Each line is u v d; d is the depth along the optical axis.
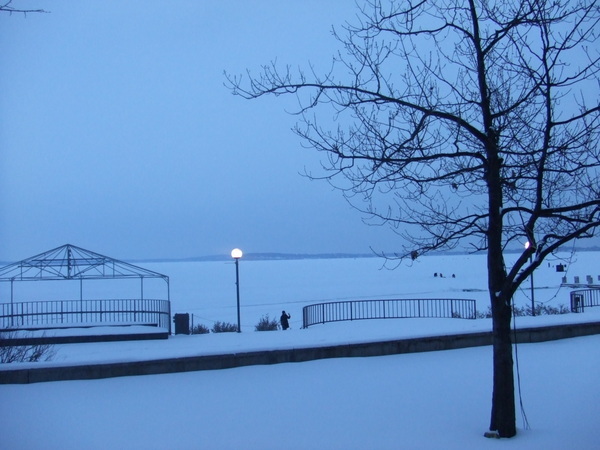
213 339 18.97
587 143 8.10
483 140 8.17
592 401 9.44
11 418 9.02
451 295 48.50
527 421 8.44
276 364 12.62
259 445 7.70
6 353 13.51
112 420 8.91
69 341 20.75
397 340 13.70
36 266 27.20
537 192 7.87
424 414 9.09
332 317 33.41
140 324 23.95
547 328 15.32
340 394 10.38
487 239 8.74
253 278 112.06
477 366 12.43
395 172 8.55
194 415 9.17
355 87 8.66
